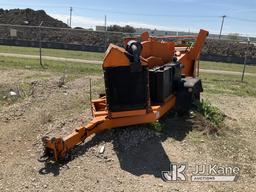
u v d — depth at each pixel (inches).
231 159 150.9
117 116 146.6
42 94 237.5
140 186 122.1
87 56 580.4
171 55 188.9
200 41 221.8
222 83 344.5
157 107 157.1
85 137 141.9
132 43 142.6
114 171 130.6
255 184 131.2
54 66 379.9
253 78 431.8
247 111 232.8
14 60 426.0
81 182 123.2
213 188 125.0
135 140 149.4
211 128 175.9
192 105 193.0
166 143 155.2
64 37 955.3
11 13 1152.2
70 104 216.8
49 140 134.8
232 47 865.5
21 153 147.2
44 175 128.0
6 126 177.5
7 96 231.6
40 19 1152.2
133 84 144.0
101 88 264.7
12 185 122.3
